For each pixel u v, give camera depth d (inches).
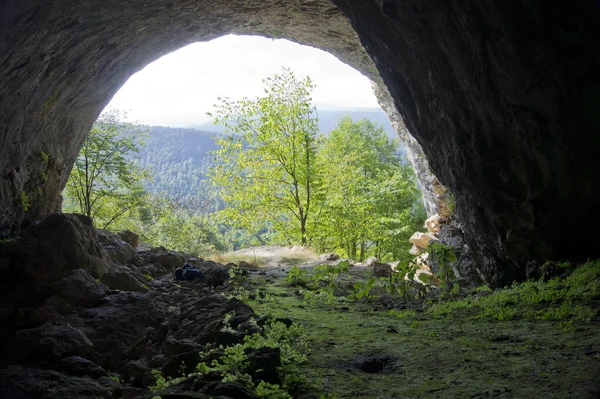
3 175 495.2
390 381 182.7
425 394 167.3
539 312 266.5
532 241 353.4
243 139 1042.7
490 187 368.5
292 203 1071.6
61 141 658.8
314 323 285.7
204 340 249.0
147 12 495.5
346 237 1110.4
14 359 326.0
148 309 406.6
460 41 346.3
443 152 435.8
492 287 392.8
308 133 1029.8
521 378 174.2
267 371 179.2
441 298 375.2
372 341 241.4
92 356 347.3
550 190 330.6
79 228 469.4
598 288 283.0
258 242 1146.0
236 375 167.3
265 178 1051.3
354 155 1199.6
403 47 427.2
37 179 599.2
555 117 309.7
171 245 1310.3
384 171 1443.2
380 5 402.6
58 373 301.7
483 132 364.5
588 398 150.3
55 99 544.1
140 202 1075.9
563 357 191.9
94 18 437.1
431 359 206.5
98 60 552.1
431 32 370.0
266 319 252.8
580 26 279.6
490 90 339.6
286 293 414.6
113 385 289.7
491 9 305.0
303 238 1028.5
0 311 382.3
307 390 175.5
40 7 347.9
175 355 220.8
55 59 455.8
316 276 444.5
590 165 309.4
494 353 206.8
